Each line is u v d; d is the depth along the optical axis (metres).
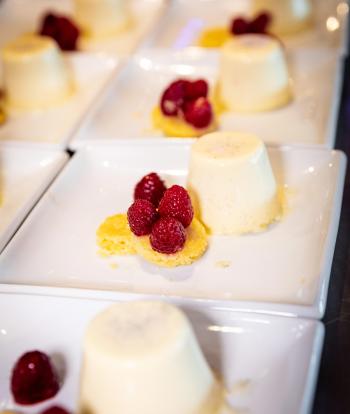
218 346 0.43
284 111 0.69
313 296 0.45
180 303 0.45
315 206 0.54
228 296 0.47
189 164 0.54
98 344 0.39
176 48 0.84
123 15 0.89
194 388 0.39
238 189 0.52
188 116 0.64
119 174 0.60
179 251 0.50
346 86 0.74
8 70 0.74
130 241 0.52
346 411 0.40
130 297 0.46
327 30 0.85
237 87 0.69
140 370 0.38
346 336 0.45
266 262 0.50
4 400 0.42
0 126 0.71
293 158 0.58
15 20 0.96
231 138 0.55
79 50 0.86
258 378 0.41
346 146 0.63
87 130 0.64
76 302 0.45
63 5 0.97
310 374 0.39
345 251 0.51
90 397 0.39
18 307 0.46
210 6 0.93
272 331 0.43
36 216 0.54
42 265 0.51
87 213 0.56
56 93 0.75
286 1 0.83
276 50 0.69
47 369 0.42
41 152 0.62
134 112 0.70
